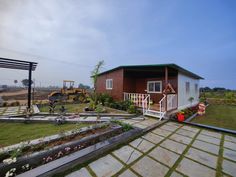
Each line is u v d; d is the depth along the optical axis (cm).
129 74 1133
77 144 338
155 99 1120
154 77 1130
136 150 374
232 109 1207
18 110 958
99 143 368
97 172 274
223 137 483
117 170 283
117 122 536
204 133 523
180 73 984
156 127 589
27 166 249
